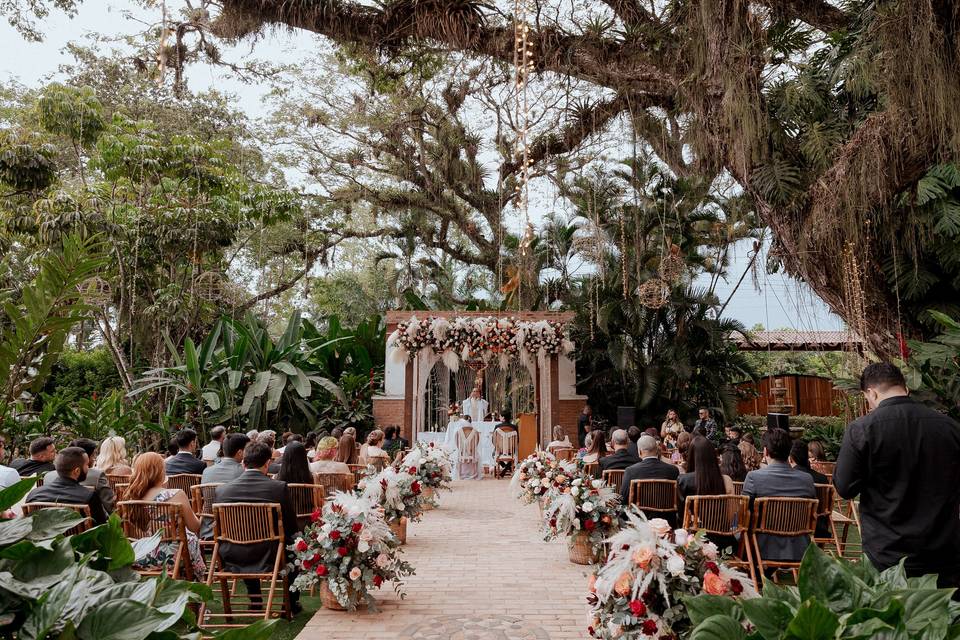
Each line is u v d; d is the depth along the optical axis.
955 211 6.69
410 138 18.95
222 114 17.55
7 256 11.80
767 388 19.52
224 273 16.42
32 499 3.63
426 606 4.29
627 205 15.45
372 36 9.91
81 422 10.00
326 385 12.64
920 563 2.43
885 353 8.11
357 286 23.03
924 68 6.04
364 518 4.14
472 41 9.80
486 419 12.30
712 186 14.54
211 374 11.98
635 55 9.59
